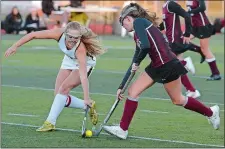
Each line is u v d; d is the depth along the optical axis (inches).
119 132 695.7
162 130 768.9
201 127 793.6
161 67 676.7
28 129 748.6
